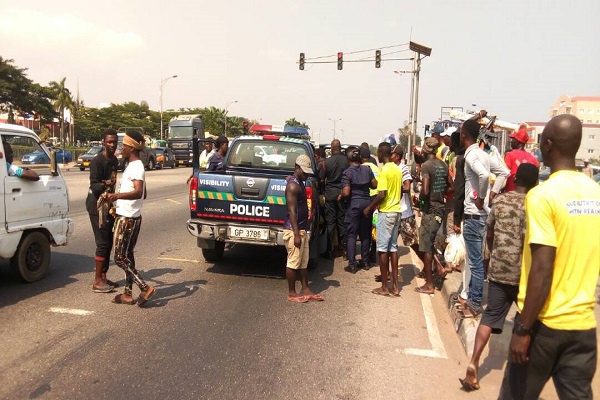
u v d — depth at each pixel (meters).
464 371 4.32
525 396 2.62
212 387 3.83
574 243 2.42
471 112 10.10
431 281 6.73
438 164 6.50
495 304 3.90
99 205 5.82
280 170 7.96
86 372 3.99
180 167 41.31
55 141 72.50
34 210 6.32
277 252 8.82
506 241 3.83
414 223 7.33
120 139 29.55
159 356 4.35
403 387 3.98
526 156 6.52
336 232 8.98
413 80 30.36
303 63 29.42
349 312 5.81
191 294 6.21
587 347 2.45
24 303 5.59
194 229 6.93
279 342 4.79
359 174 7.69
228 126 98.19
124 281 6.61
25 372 3.95
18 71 60.03
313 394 3.80
